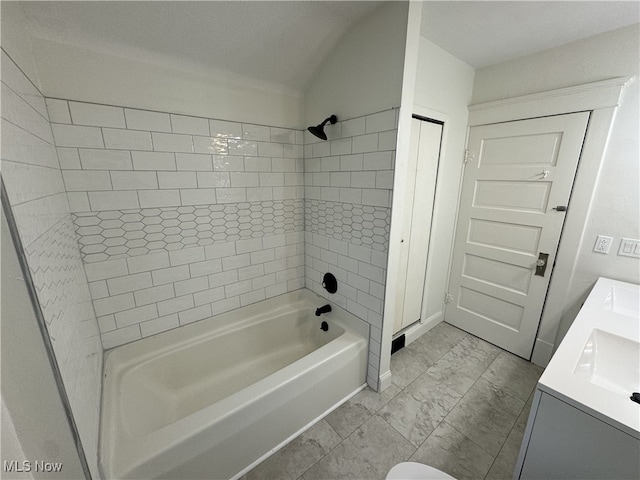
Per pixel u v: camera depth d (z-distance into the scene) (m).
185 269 1.63
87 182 1.25
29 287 0.54
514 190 1.99
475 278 2.33
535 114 1.81
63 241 1.01
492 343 2.28
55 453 0.60
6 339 0.48
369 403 1.66
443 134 1.99
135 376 1.45
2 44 0.75
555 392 0.78
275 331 2.03
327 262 1.94
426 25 1.51
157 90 1.36
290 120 1.88
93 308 1.35
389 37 1.29
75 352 0.88
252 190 1.80
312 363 1.46
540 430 0.84
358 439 1.43
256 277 1.96
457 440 1.43
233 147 1.67
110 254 1.37
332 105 1.68
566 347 1.00
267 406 1.28
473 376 1.90
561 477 0.81
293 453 1.35
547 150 1.79
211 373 1.79
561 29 1.52
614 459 0.70
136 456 0.97
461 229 2.35
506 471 1.28
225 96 1.58
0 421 0.46
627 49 1.46
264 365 1.94
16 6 0.91
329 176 1.78
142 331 1.55
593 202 1.66
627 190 1.54
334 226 1.82
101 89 1.22
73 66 1.15
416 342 2.30
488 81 2.03
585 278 1.75
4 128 0.63
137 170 1.37
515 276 2.07
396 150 1.34
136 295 1.49
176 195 1.51
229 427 1.16
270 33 1.39
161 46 1.29
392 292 1.60
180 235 1.57
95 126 1.23
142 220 1.43
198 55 1.39
